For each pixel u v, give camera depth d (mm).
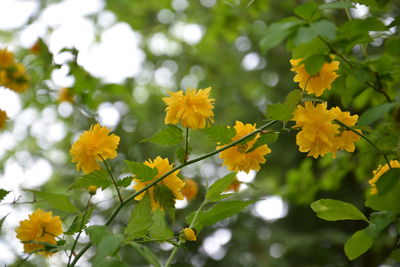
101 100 4395
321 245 8609
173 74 9133
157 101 7930
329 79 1855
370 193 2287
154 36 8633
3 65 3410
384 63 2332
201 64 8898
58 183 5922
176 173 2008
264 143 1919
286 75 8375
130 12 7594
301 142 1908
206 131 1952
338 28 1789
